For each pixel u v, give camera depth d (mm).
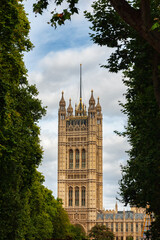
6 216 41531
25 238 73938
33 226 76375
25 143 47625
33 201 74188
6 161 33875
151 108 34875
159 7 30234
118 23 29609
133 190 44750
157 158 36219
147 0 18844
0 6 36375
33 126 52781
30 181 50781
